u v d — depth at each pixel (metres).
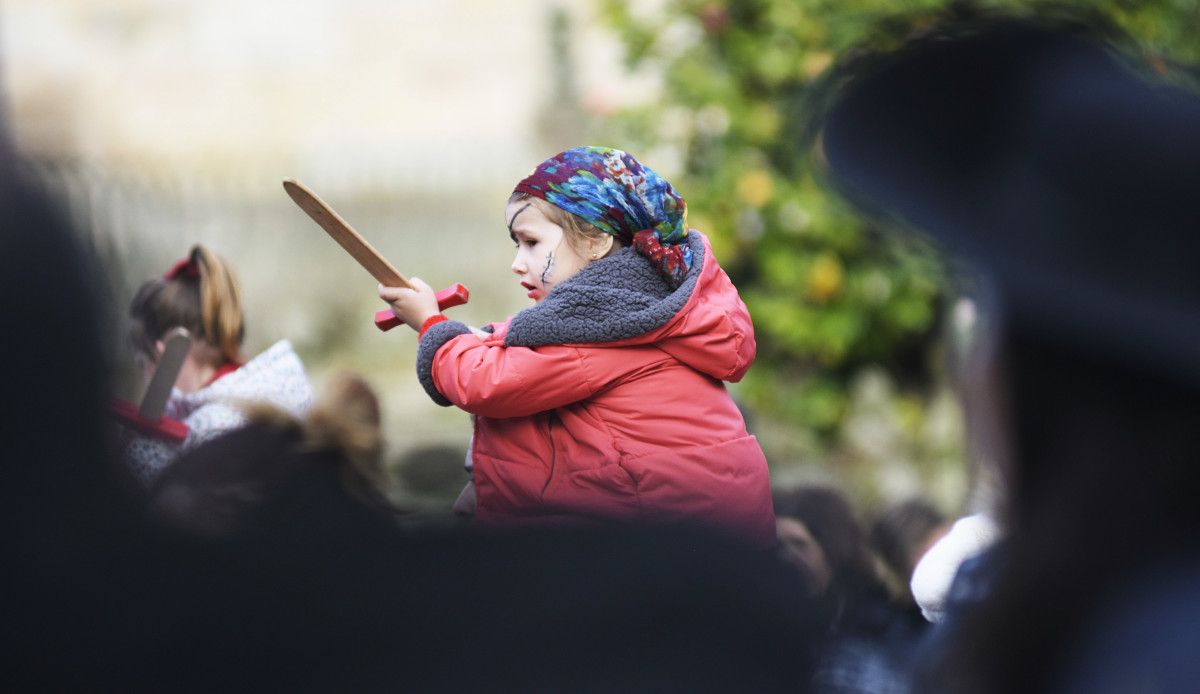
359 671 3.31
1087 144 3.18
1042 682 3.62
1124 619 3.50
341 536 3.50
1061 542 3.61
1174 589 3.47
